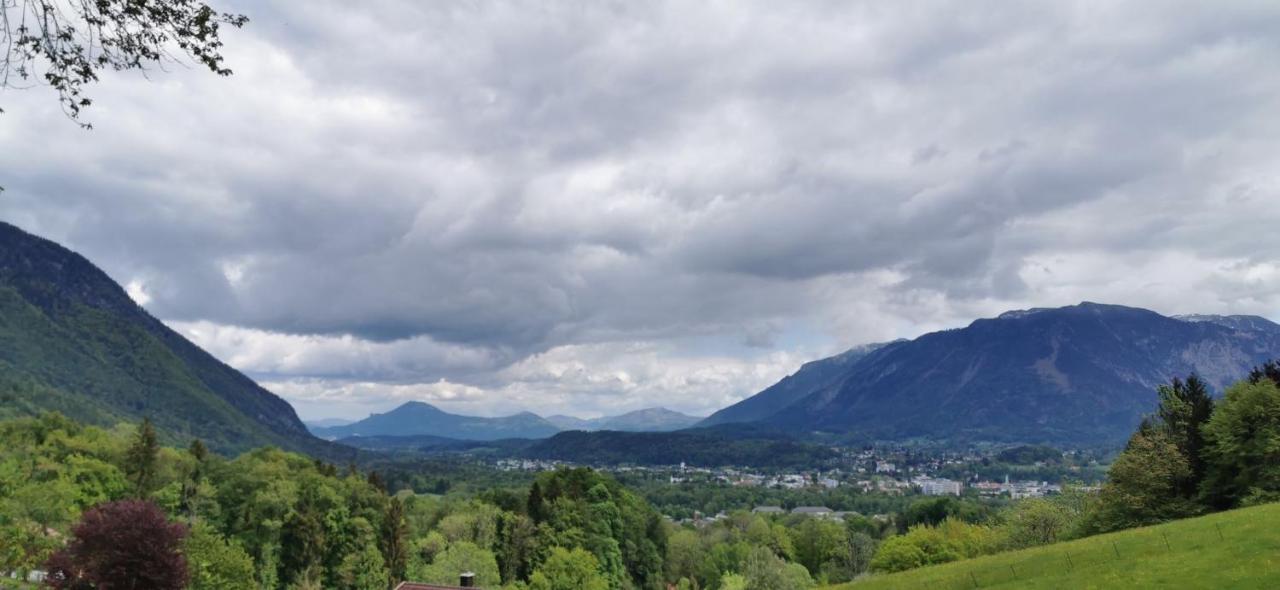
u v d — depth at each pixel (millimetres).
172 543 55531
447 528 125375
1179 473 75188
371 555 105938
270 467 127312
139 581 53031
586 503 147875
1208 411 79062
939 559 106438
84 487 99000
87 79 13109
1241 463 69250
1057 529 88062
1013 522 94438
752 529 176250
